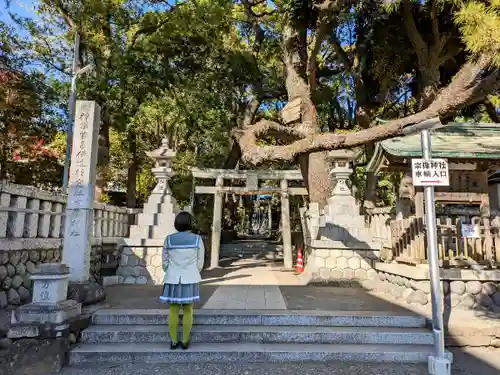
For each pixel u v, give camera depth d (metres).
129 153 14.62
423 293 4.86
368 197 12.08
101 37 10.33
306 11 8.27
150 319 4.33
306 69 9.28
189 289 3.78
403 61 10.67
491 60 2.68
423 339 4.02
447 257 5.07
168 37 10.85
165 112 12.30
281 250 14.36
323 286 6.90
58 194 5.87
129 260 7.33
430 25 9.59
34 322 3.63
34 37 10.96
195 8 10.45
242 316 4.36
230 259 12.66
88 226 4.86
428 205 3.68
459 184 6.46
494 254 5.02
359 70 11.26
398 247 5.88
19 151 11.27
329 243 7.23
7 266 4.50
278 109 16.47
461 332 4.13
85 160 4.89
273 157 3.67
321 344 4.00
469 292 4.86
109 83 10.48
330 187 9.23
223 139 14.23
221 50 12.07
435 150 6.01
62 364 3.58
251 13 10.63
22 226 4.86
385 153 6.56
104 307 4.71
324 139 3.34
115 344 3.95
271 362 3.73
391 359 3.75
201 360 3.74
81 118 4.98
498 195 10.34
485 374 3.50
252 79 12.52
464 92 2.82
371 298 5.54
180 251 3.86
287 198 10.91
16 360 3.48
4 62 10.23
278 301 5.27
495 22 2.57
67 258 4.72
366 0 8.48
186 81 11.58
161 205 7.72
